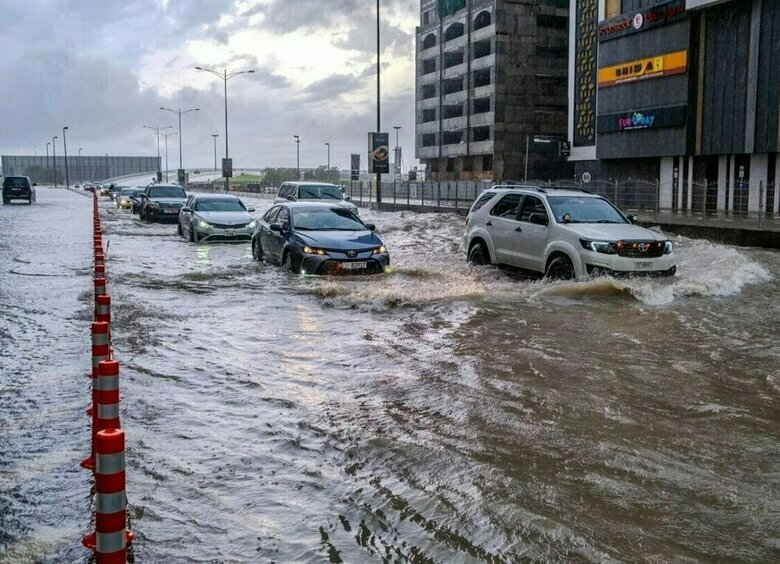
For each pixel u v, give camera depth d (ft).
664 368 22.48
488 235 44.37
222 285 40.57
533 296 35.14
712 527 12.33
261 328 29.22
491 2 226.99
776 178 109.19
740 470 14.73
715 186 119.55
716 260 48.75
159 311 32.96
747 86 110.32
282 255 45.83
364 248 42.88
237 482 14.26
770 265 48.80
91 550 11.63
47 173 535.60
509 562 11.19
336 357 24.31
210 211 72.38
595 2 149.38
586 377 21.49
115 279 43.27
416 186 195.52
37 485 14.17
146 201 105.29
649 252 36.94
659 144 126.41
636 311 31.71
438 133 257.96
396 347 25.62
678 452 15.69
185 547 11.74
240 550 11.65
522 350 24.89
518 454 15.58
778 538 11.96
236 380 21.59
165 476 14.55
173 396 19.99
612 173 142.51
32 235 79.30
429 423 17.60
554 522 12.47
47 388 20.75
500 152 228.22
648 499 13.38
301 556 11.44
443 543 11.80
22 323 30.35
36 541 11.99
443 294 35.88
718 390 20.20
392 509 13.02
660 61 124.67
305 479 14.38
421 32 267.18
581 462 15.14
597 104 141.59
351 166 217.56
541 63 230.48
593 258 36.40
